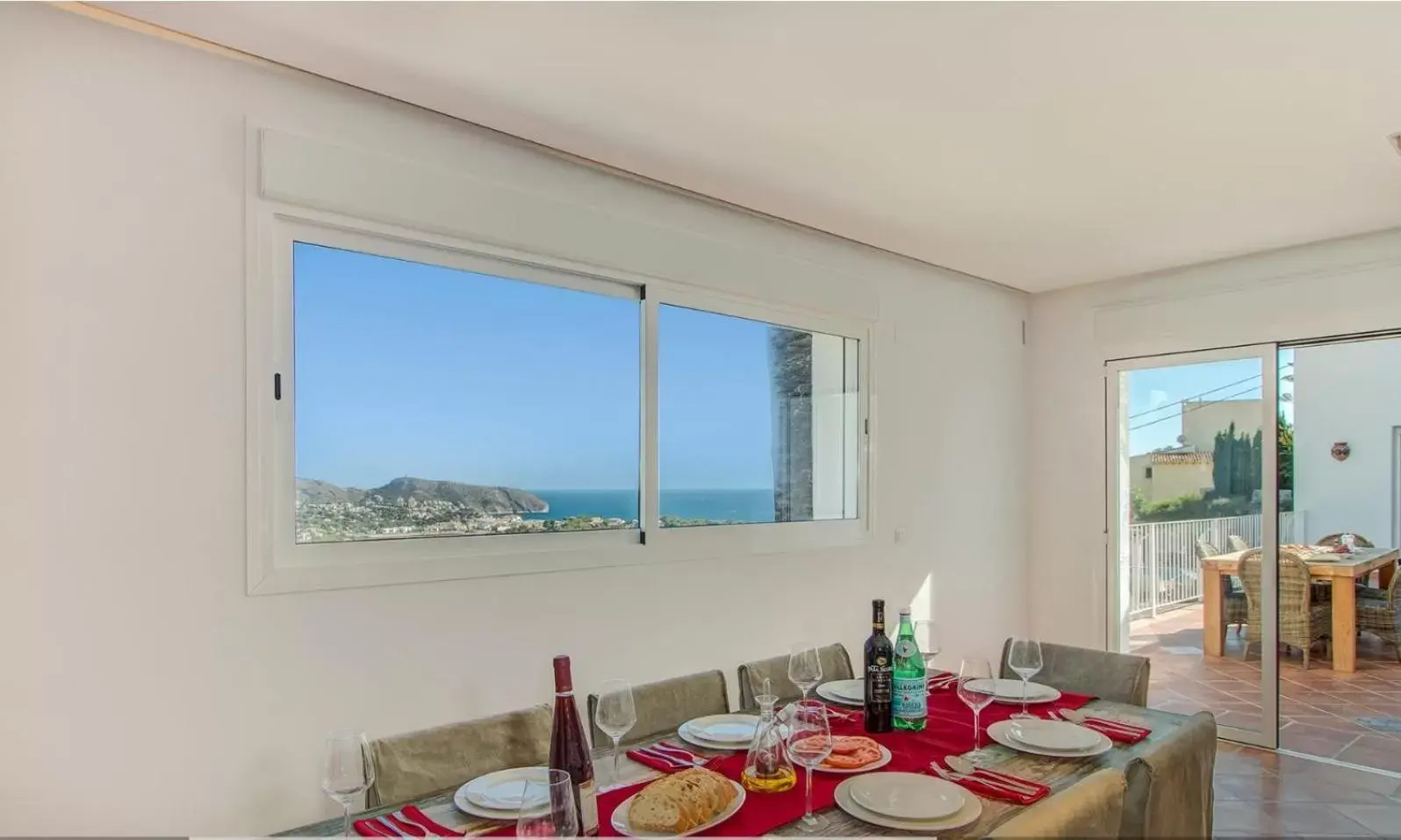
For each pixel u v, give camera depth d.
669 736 1.96
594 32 1.96
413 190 2.37
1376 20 1.87
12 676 1.76
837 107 2.36
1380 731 4.08
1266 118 2.42
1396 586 5.20
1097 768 1.70
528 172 2.67
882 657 1.96
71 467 1.84
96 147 1.89
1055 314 4.83
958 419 4.41
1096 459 4.63
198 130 2.03
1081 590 4.66
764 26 1.92
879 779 1.59
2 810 1.74
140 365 1.93
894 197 3.17
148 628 1.92
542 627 2.64
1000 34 1.95
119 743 1.88
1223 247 3.88
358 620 2.24
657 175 2.92
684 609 3.07
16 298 1.79
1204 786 1.76
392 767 1.67
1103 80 2.18
